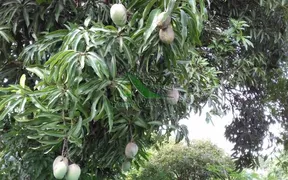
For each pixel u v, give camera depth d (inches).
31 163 96.9
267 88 154.8
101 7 87.0
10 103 68.5
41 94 68.7
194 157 199.5
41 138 77.7
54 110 69.5
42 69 74.2
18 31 93.2
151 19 61.7
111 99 78.4
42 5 87.9
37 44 84.5
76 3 88.6
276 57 143.4
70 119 71.2
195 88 99.3
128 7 70.2
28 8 87.4
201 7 64.3
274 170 226.7
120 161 105.3
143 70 79.6
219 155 210.2
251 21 122.1
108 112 70.6
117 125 88.4
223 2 121.3
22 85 69.4
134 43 68.2
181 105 97.8
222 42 117.0
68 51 64.2
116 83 70.8
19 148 96.3
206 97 108.9
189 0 60.2
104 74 68.2
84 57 65.0
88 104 74.2
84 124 73.0
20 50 94.6
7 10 85.4
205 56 122.9
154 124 87.1
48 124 71.3
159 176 183.8
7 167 101.3
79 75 66.2
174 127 91.7
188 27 64.9
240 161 172.2
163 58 78.8
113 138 87.1
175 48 67.9
